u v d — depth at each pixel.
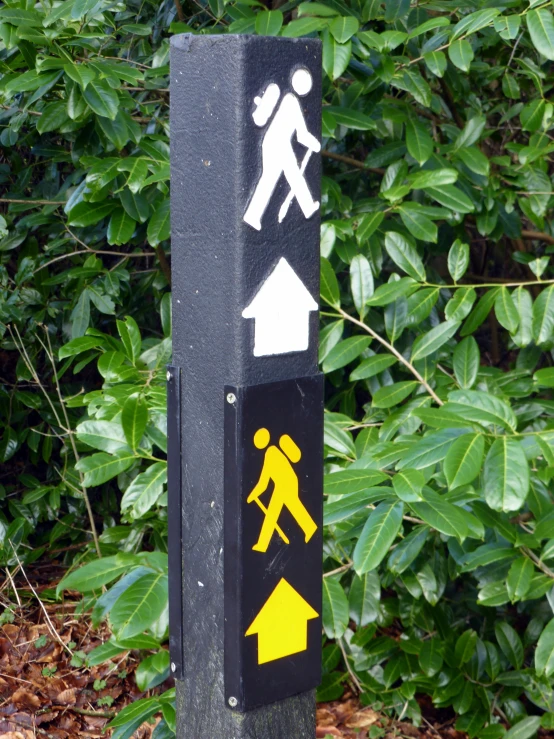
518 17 2.30
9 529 3.45
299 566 1.48
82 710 2.89
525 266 3.73
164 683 3.05
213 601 1.48
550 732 3.16
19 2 2.46
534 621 2.87
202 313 1.44
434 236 2.43
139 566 1.95
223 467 1.42
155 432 2.18
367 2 2.64
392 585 2.91
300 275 1.44
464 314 2.33
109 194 2.68
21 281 3.32
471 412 1.89
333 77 2.21
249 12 2.62
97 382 4.08
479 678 2.88
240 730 1.46
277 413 1.42
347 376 3.40
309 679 1.52
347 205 2.83
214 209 1.39
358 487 1.79
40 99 2.82
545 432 1.88
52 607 3.47
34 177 3.78
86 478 2.06
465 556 2.26
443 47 2.54
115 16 3.46
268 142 1.37
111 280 3.15
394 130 3.02
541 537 2.05
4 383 3.74
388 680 2.84
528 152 2.70
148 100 3.12
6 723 2.77
